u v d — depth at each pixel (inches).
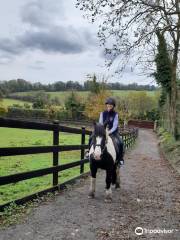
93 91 2588.6
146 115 3518.7
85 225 259.1
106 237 235.8
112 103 365.1
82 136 507.2
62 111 3198.8
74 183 432.5
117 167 408.2
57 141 375.6
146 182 484.4
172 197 383.6
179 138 1077.1
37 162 688.4
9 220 255.6
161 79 1306.6
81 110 3216.0
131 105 3526.1
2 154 267.7
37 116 3221.0
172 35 920.9
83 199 342.6
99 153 319.0
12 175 280.2
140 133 2454.5
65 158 789.2
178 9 658.8
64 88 5378.9
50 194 347.6
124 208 318.0
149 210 316.5
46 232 238.2
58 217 274.2
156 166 706.2
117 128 375.9
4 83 5226.4
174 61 1018.7
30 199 312.5
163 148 1155.9
